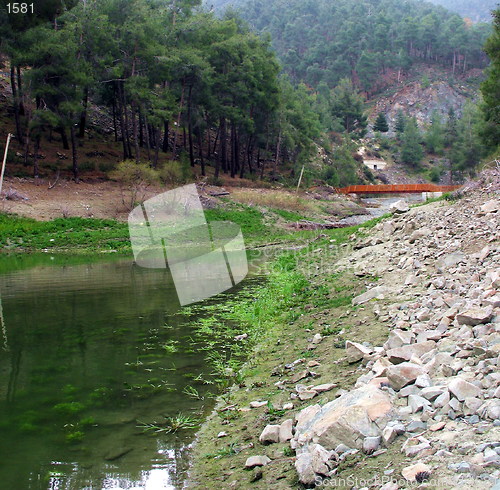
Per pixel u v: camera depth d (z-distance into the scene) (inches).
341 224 1336.1
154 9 1616.6
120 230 995.3
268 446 141.8
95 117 1931.6
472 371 149.3
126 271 573.9
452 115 4694.9
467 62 6279.5
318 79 5930.1
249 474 126.5
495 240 352.2
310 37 6727.4
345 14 6968.5
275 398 177.5
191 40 1611.7
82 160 1459.2
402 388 148.2
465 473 96.7
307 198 1681.8
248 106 1743.4
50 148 1473.9
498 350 155.3
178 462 140.1
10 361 230.5
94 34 1278.3
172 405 182.5
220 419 169.5
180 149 1953.7
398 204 634.2
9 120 1524.4
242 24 2150.6
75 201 1139.3
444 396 132.3
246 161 2241.6
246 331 288.2
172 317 321.7
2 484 128.1
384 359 174.2
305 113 2471.7
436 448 110.0
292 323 294.5
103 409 178.4
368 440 119.3
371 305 284.4
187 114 1662.2
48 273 562.6
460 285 267.1
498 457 98.9
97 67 1348.4
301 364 210.7
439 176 3993.6
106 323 304.3
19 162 1300.4
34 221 995.3
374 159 4224.9
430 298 259.1
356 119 4293.8
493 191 533.0
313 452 119.6
